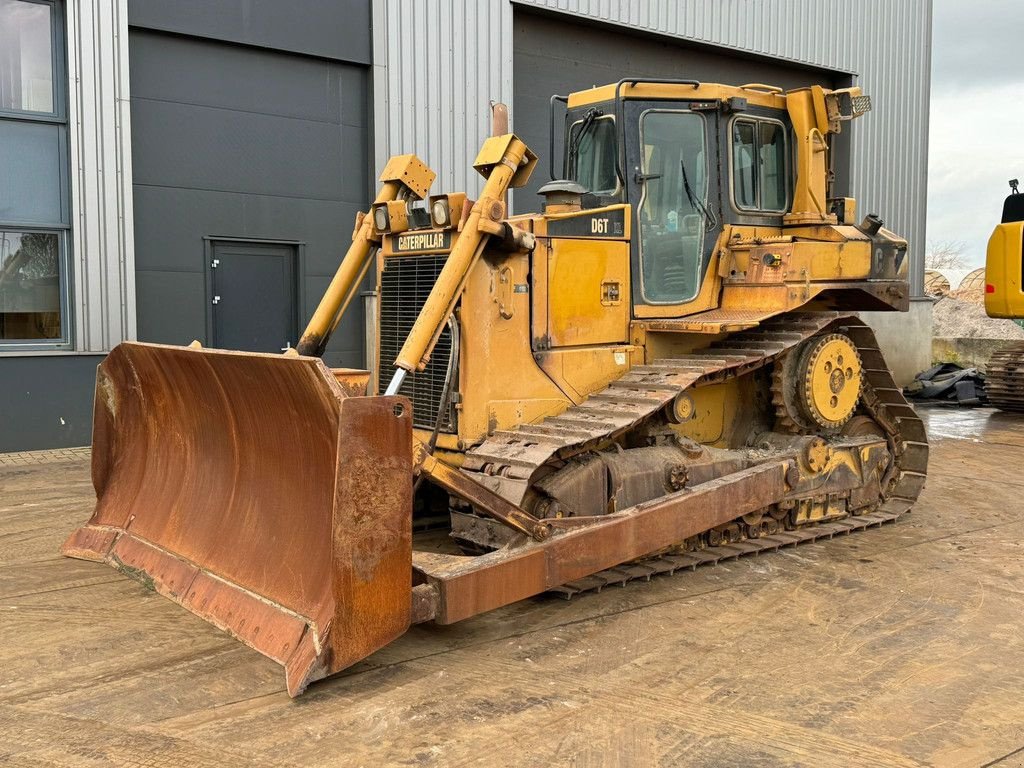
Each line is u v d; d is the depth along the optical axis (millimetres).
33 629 4750
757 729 3676
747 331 6480
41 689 4035
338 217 11438
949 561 6055
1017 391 13477
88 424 9859
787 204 6844
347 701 3916
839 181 16297
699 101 6277
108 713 3803
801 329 6391
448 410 5469
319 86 11141
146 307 10242
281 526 4500
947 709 3859
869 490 7078
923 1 17016
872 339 6949
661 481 5633
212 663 4316
